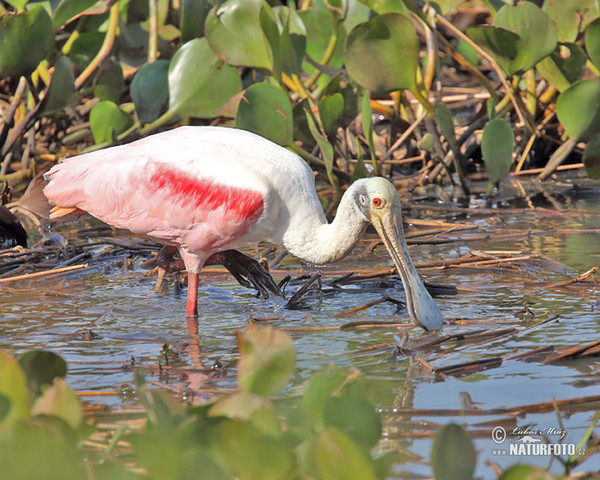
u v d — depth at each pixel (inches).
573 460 244.8
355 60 605.6
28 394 226.5
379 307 424.5
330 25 679.7
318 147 681.0
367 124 581.9
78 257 504.4
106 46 697.0
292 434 216.5
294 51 628.4
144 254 527.2
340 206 420.5
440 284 438.9
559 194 674.2
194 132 437.4
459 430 209.0
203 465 197.6
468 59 754.8
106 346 365.1
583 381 311.7
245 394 215.0
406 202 649.0
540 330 372.8
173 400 218.4
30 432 195.5
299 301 433.1
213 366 334.3
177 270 453.1
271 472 204.7
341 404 223.1
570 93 637.3
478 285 447.8
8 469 194.7
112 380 323.3
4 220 529.3
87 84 716.0
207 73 610.9
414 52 603.8
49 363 249.8
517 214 612.1
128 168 427.2
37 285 463.8
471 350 350.9
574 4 665.0
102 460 252.5
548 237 541.0
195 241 425.4
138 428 276.5
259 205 414.3
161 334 382.0
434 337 370.6
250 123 550.0
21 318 405.1
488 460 252.1
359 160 591.2
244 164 420.2
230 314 415.5
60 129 782.5
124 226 432.8
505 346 354.3
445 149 747.4
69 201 439.2
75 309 420.8
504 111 705.0
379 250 529.7
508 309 406.6
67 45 709.9
